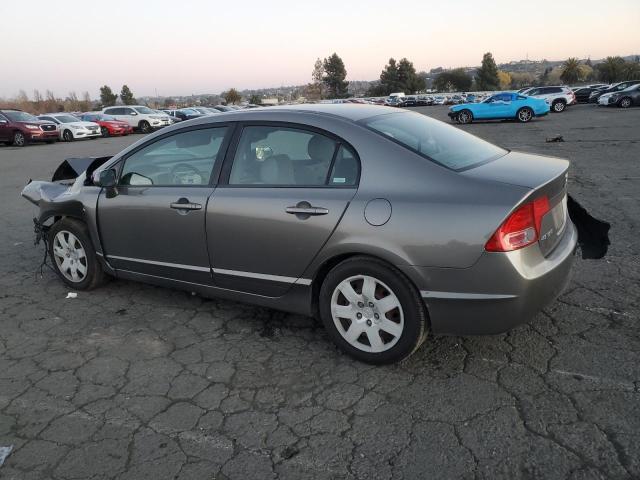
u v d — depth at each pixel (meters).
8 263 5.68
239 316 4.08
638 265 4.68
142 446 2.62
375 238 2.97
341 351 3.45
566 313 3.78
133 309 4.29
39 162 16.69
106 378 3.26
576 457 2.38
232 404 2.94
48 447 2.65
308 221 3.19
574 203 3.76
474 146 3.58
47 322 4.10
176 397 3.03
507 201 2.74
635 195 7.52
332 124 3.30
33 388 3.18
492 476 2.31
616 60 83.00
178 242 3.82
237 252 3.54
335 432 2.66
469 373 3.10
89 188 4.44
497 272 2.75
